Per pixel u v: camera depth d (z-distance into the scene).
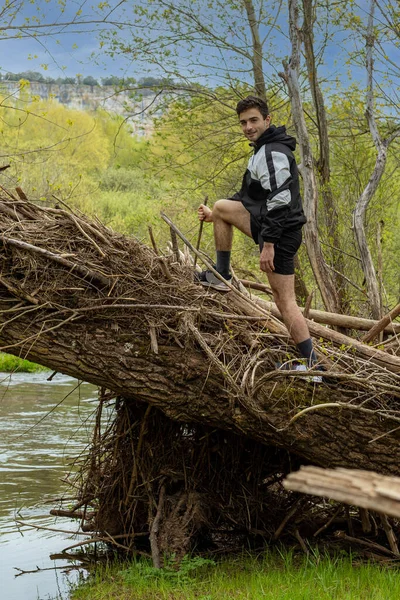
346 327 7.05
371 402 5.51
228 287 5.80
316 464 5.61
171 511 5.98
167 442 6.08
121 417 6.16
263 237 5.19
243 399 5.23
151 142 14.34
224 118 14.18
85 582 5.57
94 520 6.59
